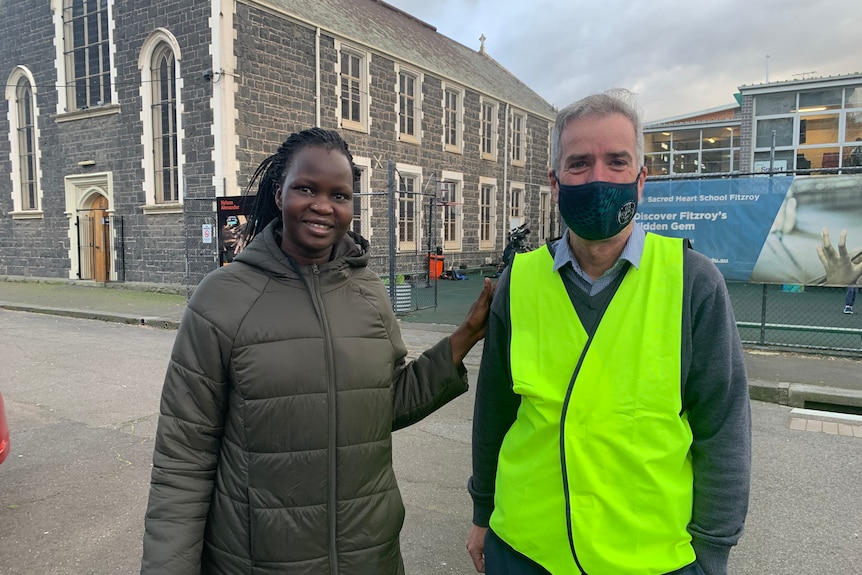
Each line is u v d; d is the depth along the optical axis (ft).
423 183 64.28
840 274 22.89
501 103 77.20
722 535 4.75
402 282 40.37
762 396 19.33
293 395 5.03
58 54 53.26
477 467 6.01
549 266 5.27
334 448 5.14
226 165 43.55
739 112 71.41
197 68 43.88
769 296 41.37
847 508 11.39
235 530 5.05
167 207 47.26
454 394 6.27
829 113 52.85
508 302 5.46
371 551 5.36
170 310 38.27
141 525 10.87
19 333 31.53
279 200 5.54
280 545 5.01
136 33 47.32
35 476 12.99
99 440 15.17
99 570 9.44
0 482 12.68
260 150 45.85
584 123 4.96
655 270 4.91
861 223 22.39
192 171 44.96
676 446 4.68
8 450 11.69
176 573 4.76
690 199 24.93
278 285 5.24
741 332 27.48
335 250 5.59
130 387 20.30
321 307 5.27
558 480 4.86
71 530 10.68
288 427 5.02
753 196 23.94
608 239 4.96
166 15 45.16
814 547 9.99
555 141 5.28
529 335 5.18
